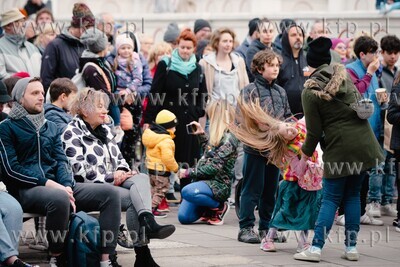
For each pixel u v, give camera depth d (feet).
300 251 69.00
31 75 91.40
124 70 89.92
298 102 86.89
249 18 128.57
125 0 156.46
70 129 64.28
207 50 97.45
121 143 87.45
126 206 62.39
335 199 66.33
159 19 135.64
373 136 66.03
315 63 65.87
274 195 72.54
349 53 101.71
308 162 67.82
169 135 85.30
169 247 70.59
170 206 91.86
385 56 89.35
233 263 65.26
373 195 86.89
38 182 60.85
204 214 82.02
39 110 62.39
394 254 70.23
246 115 68.95
